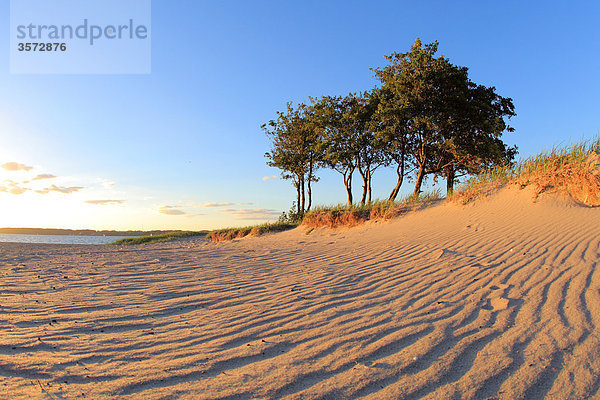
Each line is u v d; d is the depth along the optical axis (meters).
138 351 3.14
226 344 3.29
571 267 4.65
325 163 25.20
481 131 20.55
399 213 12.38
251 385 2.57
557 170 9.01
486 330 3.34
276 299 4.64
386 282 5.16
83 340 3.38
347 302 4.39
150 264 7.89
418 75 19.42
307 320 3.84
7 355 3.04
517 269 4.95
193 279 6.05
